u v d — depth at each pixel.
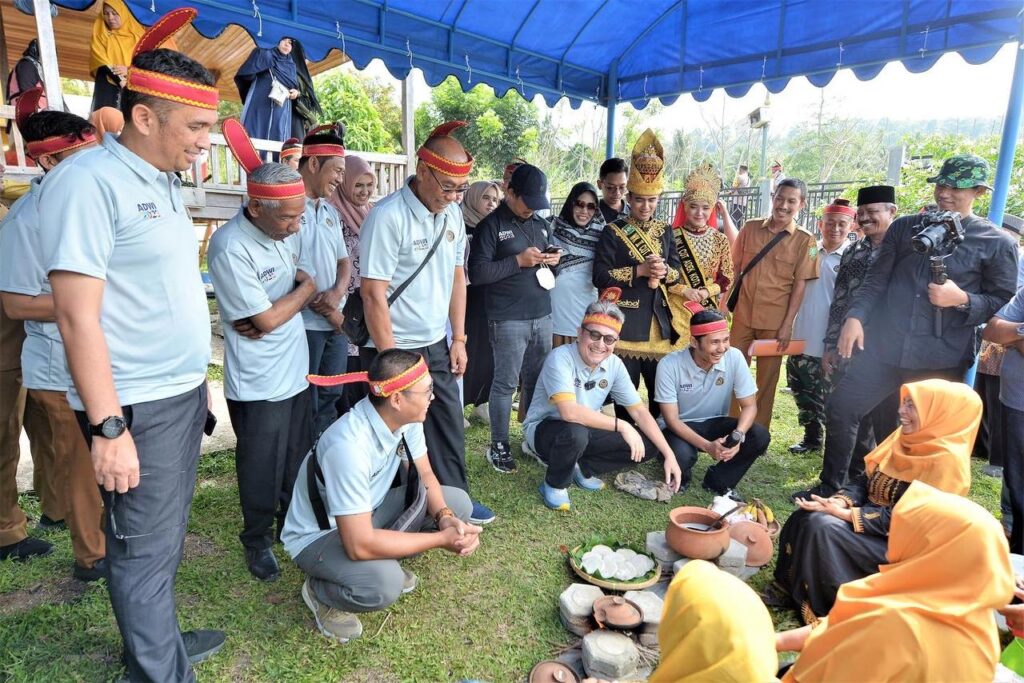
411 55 5.12
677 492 3.89
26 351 2.51
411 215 2.92
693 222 4.45
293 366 2.80
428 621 2.61
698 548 2.80
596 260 4.33
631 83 6.57
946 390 2.53
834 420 3.73
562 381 3.61
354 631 2.47
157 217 1.84
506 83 5.82
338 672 2.31
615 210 4.64
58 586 2.74
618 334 3.60
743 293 4.66
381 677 2.30
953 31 4.66
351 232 4.18
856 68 5.21
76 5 4.21
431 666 2.36
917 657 1.57
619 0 5.45
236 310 2.58
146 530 1.91
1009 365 3.21
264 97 5.88
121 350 1.83
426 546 2.44
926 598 1.63
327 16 4.64
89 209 1.67
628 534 3.37
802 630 2.03
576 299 4.54
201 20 4.13
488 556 3.11
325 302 3.43
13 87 5.15
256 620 2.58
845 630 1.68
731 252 4.91
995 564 1.58
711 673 1.43
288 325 2.78
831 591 2.52
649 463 4.37
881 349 3.60
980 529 1.60
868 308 3.59
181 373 1.96
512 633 2.56
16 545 2.91
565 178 26.67
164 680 1.98
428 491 2.75
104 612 2.56
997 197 4.36
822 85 5.43
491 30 5.48
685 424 3.97
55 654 2.34
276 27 4.41
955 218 3.18
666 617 1.55
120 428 1.71
